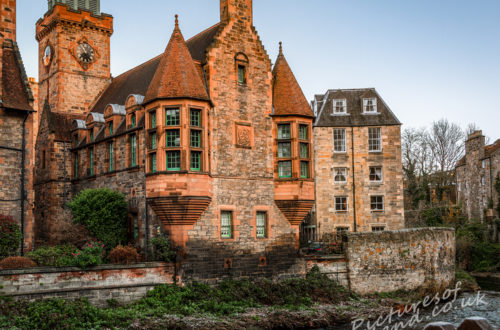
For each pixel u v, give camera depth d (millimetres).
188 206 24094
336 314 24250
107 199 27266
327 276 28922
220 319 21641
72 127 34594
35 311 18891
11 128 25141
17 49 27438
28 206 25203
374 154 43375
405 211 56062
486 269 46344
